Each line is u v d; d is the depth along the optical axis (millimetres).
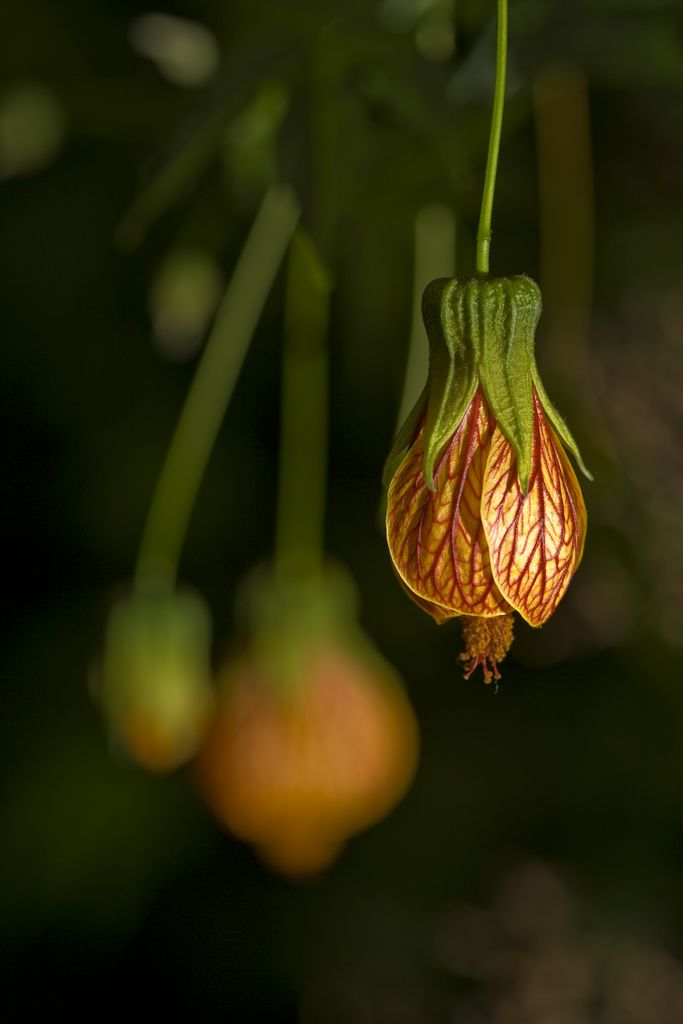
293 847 494
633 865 556
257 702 493
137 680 492
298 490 505
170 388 588
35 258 572
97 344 587
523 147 506
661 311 526
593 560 513
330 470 576
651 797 548
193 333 512
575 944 563
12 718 604
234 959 623
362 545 574
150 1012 642
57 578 621
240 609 505
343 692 494
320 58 453
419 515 395
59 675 605
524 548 392
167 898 627
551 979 564
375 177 473
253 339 576
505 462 395
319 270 446
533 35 461
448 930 583
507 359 397
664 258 528
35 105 505
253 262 500
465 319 398
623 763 547
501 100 398
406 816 583
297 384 507
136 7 518
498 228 512
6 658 617
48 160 519
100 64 516
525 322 398
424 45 468
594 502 507
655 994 555
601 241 529
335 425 570
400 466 399
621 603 517
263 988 620
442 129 451
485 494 393
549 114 495
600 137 521
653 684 536
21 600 624
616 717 547
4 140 506
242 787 491
